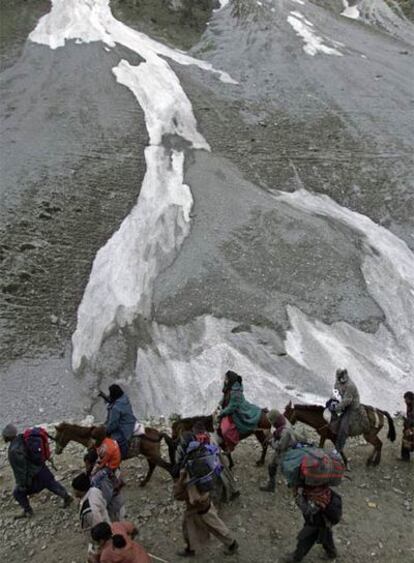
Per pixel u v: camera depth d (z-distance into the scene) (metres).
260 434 10.71
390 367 17.66
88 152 25.50
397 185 25.81
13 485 10.46
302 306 19.28
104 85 30.86
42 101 28.98
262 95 32.66
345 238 22.48
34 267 19.36
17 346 16.70
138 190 23.89
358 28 45.19
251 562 8.40
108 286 19.44
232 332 17.98
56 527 9.19
